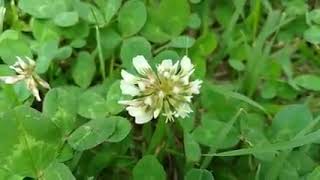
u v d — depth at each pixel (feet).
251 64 0.49
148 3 0.51
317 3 0.54
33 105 0.45
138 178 0.40
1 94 0.43
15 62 0.44
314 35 0.50
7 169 0.38
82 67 0.47
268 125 0.47
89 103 0.42
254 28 0.52
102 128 0.39
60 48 0.47
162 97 0.37
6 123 0.37
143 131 0.46
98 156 0.43
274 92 0.50
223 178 0.45
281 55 0.52
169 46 0.48
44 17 0.47
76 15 0.47
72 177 0.37
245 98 0.46
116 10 0.48
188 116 0.42
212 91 0.46
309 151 0.45
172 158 0.46
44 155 0.38
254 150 0.41
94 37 0.49
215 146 0.43
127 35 0.48
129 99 0.42
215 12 0.53
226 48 0.51
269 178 0.41
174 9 0.48
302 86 0.49
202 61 0.48
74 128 0.41
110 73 0.47
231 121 0.42
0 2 0.48
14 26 0.49
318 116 0.43
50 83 0.47
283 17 0.51
